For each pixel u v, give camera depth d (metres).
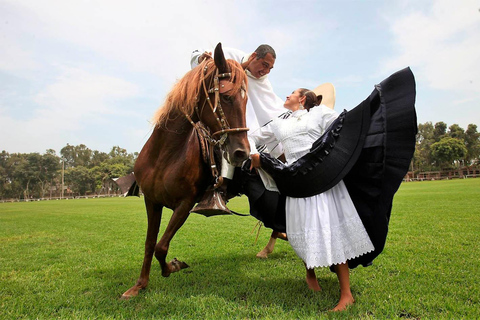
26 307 2.86
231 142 2.39
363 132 2.55
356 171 2.59
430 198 12.76
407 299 2.64
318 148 2.61
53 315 2.69
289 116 3.15
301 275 3.60
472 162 66.00
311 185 2.62
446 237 5.09
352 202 2.61
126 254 5.13
